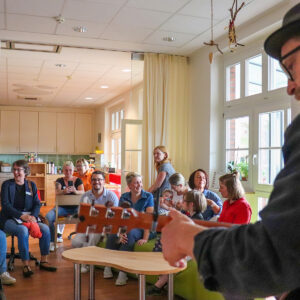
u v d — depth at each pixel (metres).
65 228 7.09
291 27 0.68
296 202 0.58
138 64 7.01
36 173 10.22
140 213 1.05
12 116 12.48
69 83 8.91
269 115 4.89
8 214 4.51
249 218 3.66
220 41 5.53
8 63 7.07
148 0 4.21
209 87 5.80
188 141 6.31
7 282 4.01
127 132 8.46
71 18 4.76
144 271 2.78
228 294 0.66
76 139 13.02
